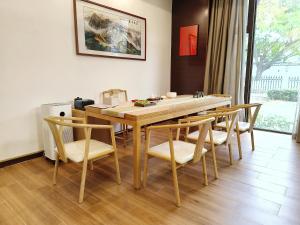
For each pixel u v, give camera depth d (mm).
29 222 1478
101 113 2084
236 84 3766
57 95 2730
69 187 1938
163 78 4445
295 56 3469
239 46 3660
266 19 3650
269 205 1670
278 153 2752
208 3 3857
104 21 3113
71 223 1468
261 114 3938
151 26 3959
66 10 2686
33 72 2469
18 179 2078
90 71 3068
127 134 3455
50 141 2404
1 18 2160
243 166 2381
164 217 1531
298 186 1948
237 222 1479
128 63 3631
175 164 1672
